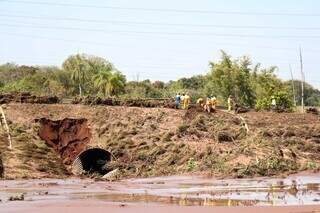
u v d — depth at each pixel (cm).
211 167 6072
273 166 5847
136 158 6781
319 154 6719
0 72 15325
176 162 6525
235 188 4556
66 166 6994
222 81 12175
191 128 7325
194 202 3647
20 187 4756
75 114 7875
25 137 6825
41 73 14200
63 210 3256
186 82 17100
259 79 12131
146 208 3322
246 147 6353
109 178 5834
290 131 7325
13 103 7938
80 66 13938
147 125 7675
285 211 3145
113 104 8306
